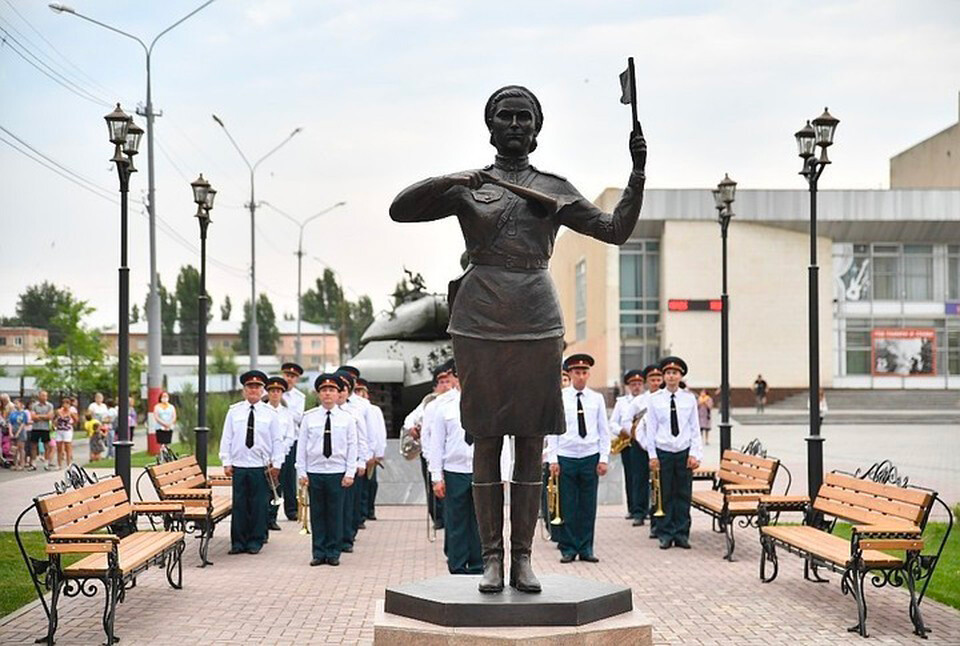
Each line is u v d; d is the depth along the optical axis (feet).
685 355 179.42
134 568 31.09
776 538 36.83
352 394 54.08
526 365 24.29
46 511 29.60
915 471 80.33
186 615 32.78
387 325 68.08
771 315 180.96
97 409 101.35
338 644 29.12
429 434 39.14
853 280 186.91
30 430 90.33
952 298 187.52
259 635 30.14
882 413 164.35
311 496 42.50
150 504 39.45
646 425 47.47
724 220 62.90
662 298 182.09
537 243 24.54
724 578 38.75
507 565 39.45
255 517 45.73
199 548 45.47
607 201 172.24
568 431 42.75
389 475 63.26
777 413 166.71
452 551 38.27
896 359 187.42
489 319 24.30
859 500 35.17
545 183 25.04
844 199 180.55
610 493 63.67
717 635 29.94
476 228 24.49
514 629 23.02
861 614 29.76
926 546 44.52
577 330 214.28
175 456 49.55
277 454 46.21
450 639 22.77
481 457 24.91
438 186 23.50
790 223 180.24
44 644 29.09
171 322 306.35
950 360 188.14
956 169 205.26
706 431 118.21
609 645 23.11
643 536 50.11
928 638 29.40
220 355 208.03
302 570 41.14
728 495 42.55
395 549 46.37
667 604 34.14
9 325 279.28
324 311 357.00
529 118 24.77
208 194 60.80
